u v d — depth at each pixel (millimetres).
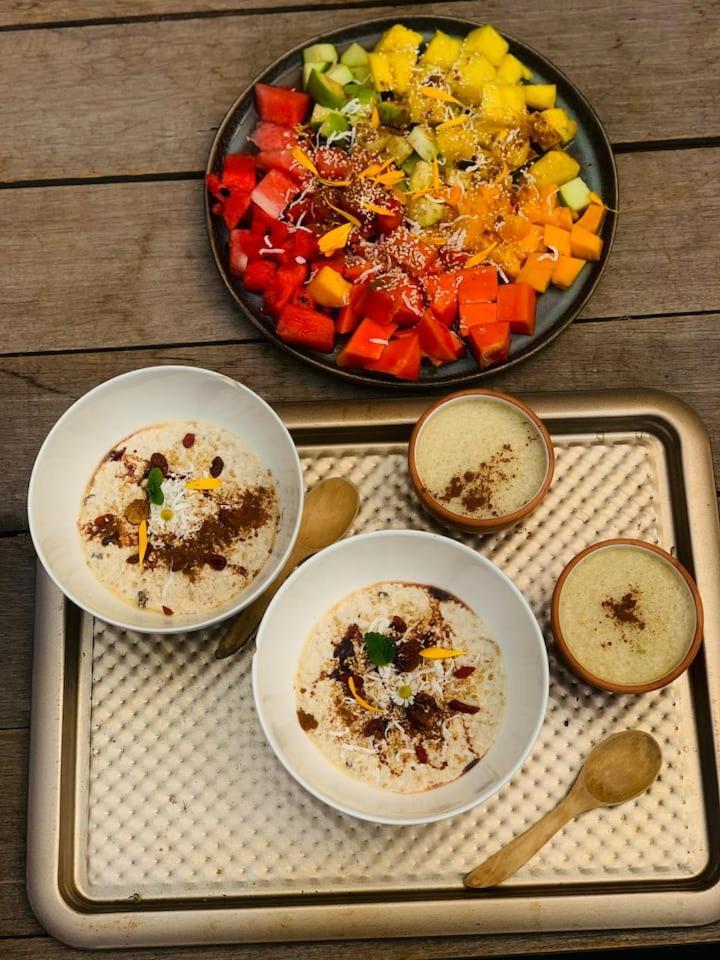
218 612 545
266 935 517
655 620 526
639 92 692
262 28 711
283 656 517
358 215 625
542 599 559
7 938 539
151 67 708
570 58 700
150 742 544
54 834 531
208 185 634
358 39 664
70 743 548
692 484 580
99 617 510
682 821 527
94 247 680
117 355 661
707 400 638
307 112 658
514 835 522
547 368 645
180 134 699
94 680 554
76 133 701
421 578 535
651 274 661
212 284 670
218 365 654
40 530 523
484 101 631
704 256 663
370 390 641
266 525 559
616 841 524
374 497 580
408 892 521
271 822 531
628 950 558
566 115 649
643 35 702
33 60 711
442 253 628
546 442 539
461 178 631
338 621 533
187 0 715
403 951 531
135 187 689
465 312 608
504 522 520
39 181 694
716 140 684
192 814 533
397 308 595
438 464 557
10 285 674
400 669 519
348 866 523
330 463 589
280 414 597
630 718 541
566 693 542
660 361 646
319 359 621
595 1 708
